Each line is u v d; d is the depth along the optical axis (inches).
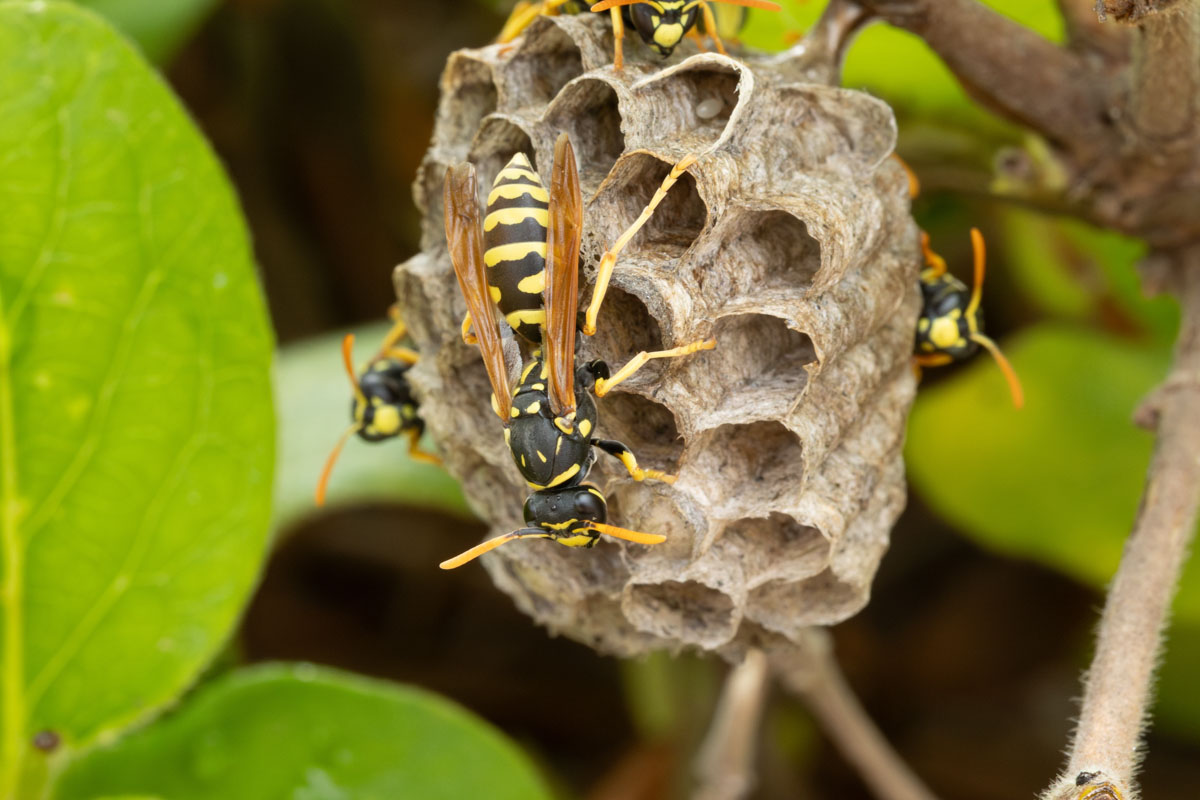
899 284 6.2
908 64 6.9
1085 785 5.6
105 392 6.3
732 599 6.1
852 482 6.1
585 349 6.2
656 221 6.1
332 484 7.0
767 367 6.2
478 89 6.2
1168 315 7.3
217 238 6.3
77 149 6.2
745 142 6.0
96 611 6.3
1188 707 7.3
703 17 6.1
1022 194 6.6
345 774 6.6
